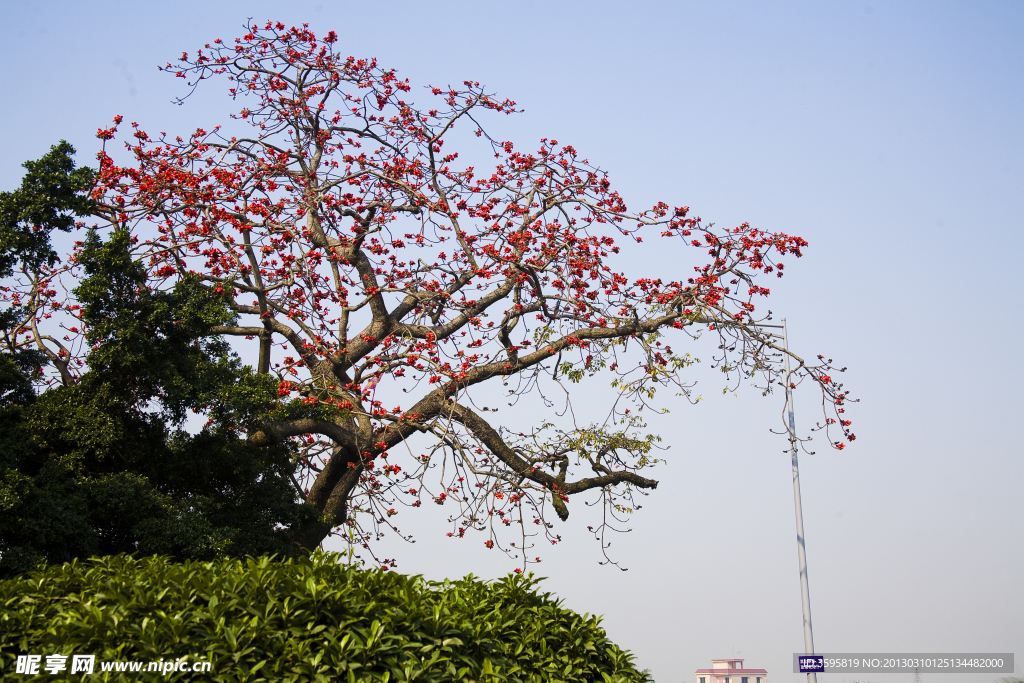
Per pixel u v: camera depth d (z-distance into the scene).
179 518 10.12
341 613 6.07
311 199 14.48
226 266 13.12
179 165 14.22
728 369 13.33
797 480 17.42
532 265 14.13
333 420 13.41
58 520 9.35
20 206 11.73
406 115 15.19
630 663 7.56
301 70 15.23
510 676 6.62
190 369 11.09
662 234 14.16
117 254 10.86
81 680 5.29
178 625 5.53
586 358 13.86
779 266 13.76
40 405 10.57
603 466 15.35
